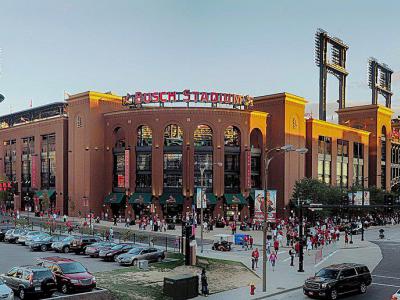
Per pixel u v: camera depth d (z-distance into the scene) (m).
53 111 116.62
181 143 89.50
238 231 72.56
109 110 95.94
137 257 42.41
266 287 34.59
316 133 103.38
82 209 93.50
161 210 87.50
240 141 90.31
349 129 115.12
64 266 31.34
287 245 58.09
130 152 90.69
